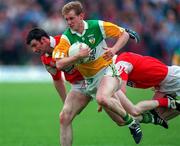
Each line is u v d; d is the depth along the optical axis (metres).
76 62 25.58
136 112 27.44
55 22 69.69
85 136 34.94
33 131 37.22
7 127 38.94
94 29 25.61
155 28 68.94
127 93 50.44
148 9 70.31
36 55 69.38
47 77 69.06
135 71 28.36
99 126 38.88
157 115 28.41
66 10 25.20
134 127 26.41
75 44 25.33
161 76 28.77
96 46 25.77
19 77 69.19
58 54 25.31
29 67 69.44
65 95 28.36
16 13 71.12
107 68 26.20
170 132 35.09
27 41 26.66
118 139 33.72
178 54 60.25
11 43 69.25
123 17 69.38
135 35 26.27
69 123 27.20
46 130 37.59
